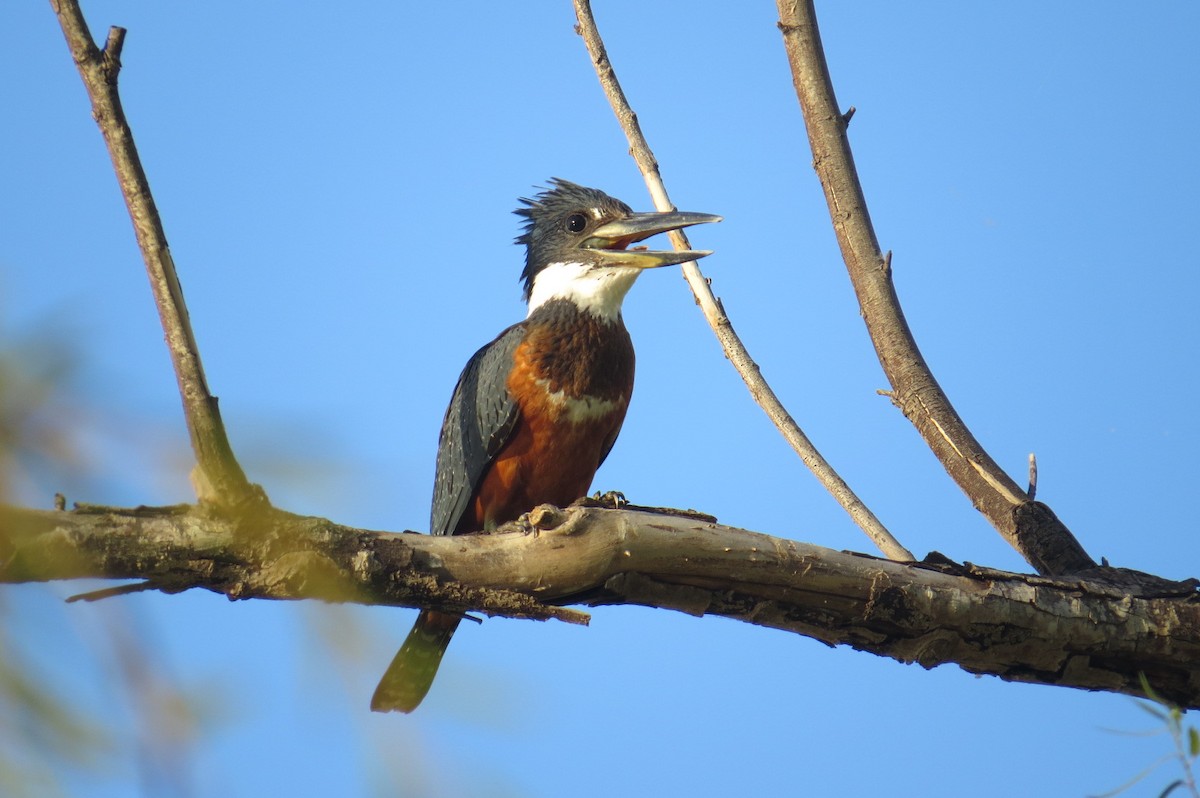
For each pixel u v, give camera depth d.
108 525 5.71
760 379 10.56
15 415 2.42
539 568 6.96
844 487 10.12
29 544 5.25
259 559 6.05
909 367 10.14
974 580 7.85
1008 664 8.01
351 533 6.47
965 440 9.85
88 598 2.77
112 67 5.10
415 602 6.80
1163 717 5.95
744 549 7.37
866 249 10.43
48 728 2.42
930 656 7.90
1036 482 9.58
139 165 5.18
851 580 7.54
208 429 5.57
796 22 10.61
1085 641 7.86
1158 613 7.93
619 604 7.46
